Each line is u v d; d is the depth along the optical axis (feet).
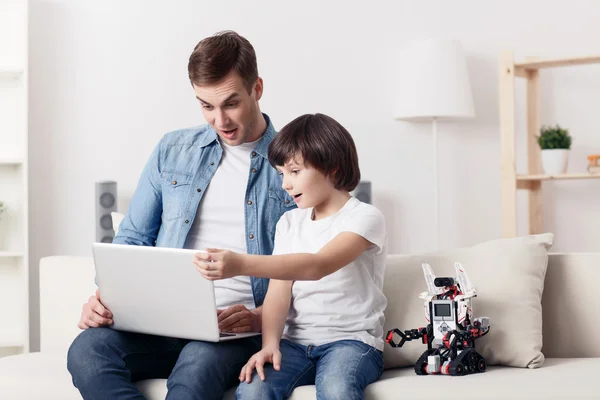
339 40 12.64
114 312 5.78
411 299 6.51
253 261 5.24
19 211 11.48
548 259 6.77
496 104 12.76
